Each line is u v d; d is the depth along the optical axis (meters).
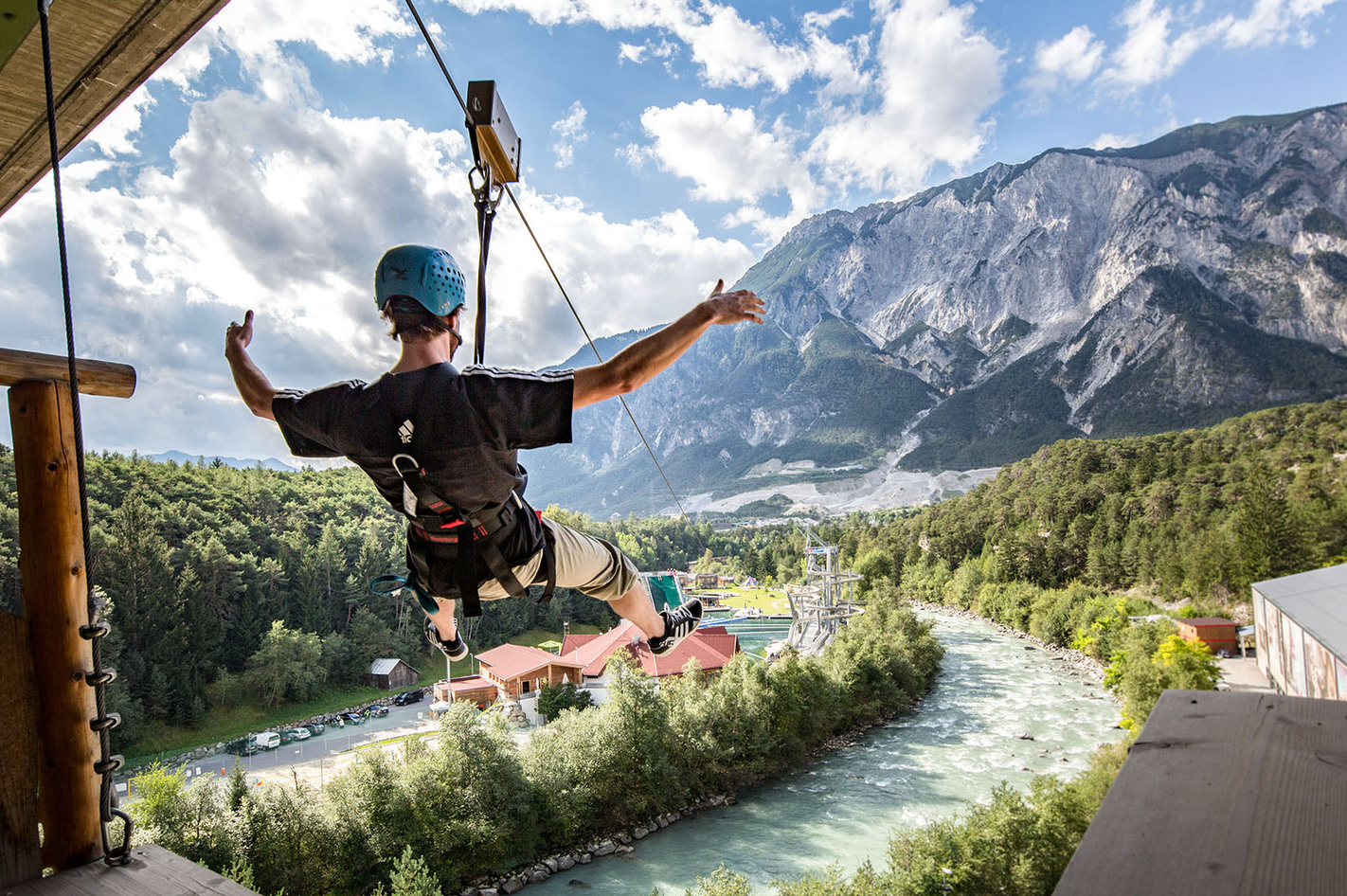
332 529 97.12
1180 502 124.75
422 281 2.33
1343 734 1.89
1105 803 1.64
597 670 67.44
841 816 36.97
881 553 151.00
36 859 2.17
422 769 32.59
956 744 47.94
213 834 27.81
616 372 2.18
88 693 2.32
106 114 3.84
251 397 2.53
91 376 2.49
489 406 2.15
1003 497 162.12
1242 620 86.00
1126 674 43.62
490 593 2.63
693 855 33.38
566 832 34.22
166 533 83.25
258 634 76.25
